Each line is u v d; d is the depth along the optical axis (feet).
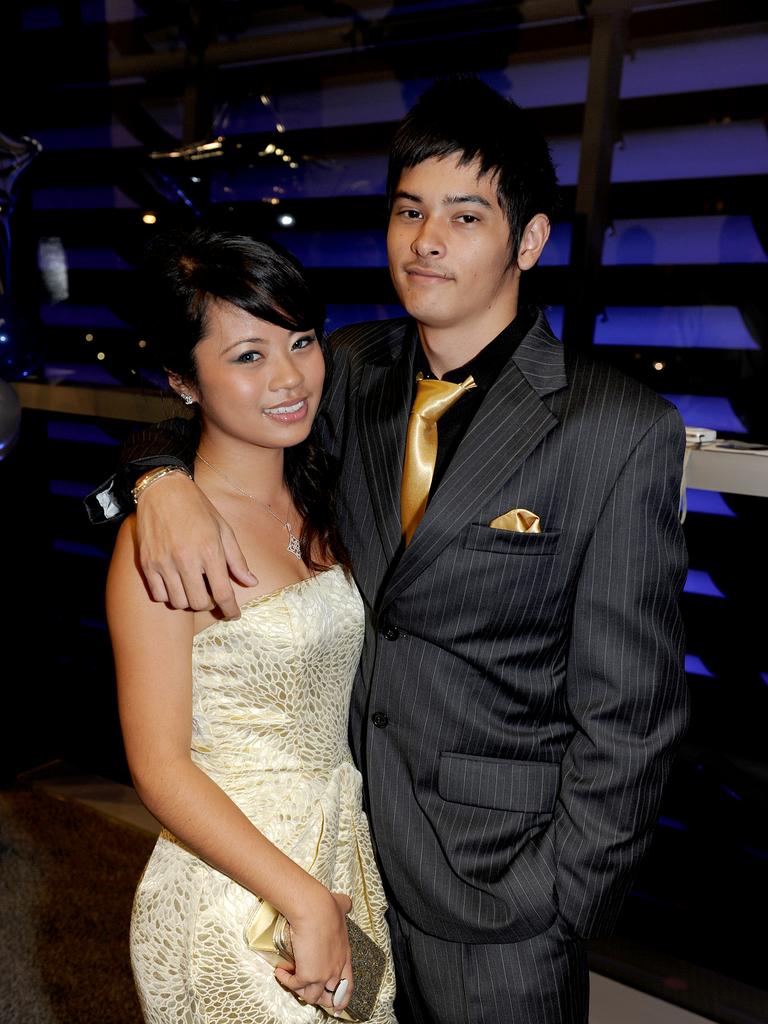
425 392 4.39
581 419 4.09
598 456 4.04
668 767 4.18
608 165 8.45
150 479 3.83
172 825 3.59
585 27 8.30
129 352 9.49
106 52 10.81
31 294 10.17
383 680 4.43
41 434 10.02
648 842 4.21
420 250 4.03
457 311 4.14
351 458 4.71
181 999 3.96
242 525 4.10
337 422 4.95
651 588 4.04
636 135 8.50
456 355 4.39
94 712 10.59
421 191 4.00
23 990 7.14
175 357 3.92
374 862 4.51
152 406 8.64
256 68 10.06
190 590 3.53
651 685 4.08
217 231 3.78
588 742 4.19
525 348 4.35
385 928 4.49
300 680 4.01
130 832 9.32
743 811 7.79
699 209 8.34
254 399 3.85
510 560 4.09
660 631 4.08
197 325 3.80
